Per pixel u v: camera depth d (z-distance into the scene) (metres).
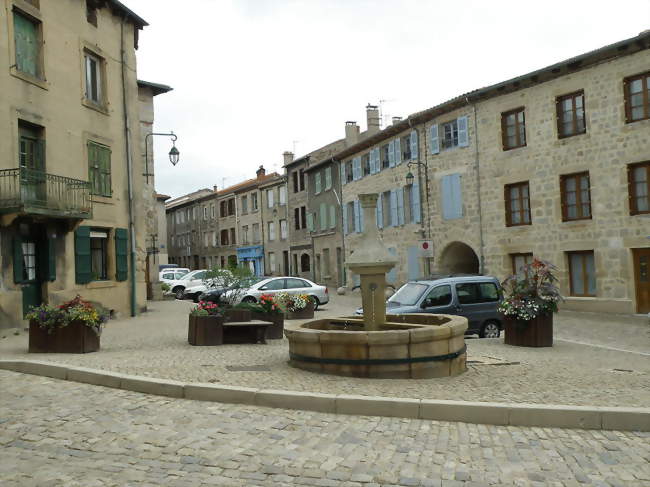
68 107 17.22
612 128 20.12
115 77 19.94
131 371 8.18
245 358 9.90
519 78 22.44
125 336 13.86
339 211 39.00
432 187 27.47
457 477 4.61
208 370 8.45
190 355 10.28
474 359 9.97
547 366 9.38
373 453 5.16
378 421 6.14
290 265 48.22
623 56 19.73
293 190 47.75
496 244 24.16
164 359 9.64
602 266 20.48
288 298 18.56
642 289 19.59
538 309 12.00
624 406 6.31
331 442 5.45
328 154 42.84
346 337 8.02
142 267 21.28
